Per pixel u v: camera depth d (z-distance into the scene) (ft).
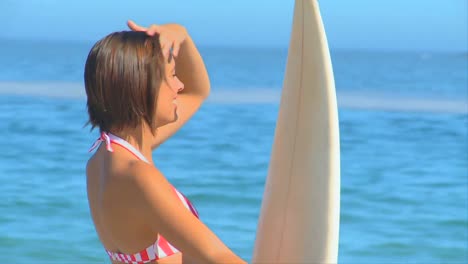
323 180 25.02
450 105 312.91
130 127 26.48
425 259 93.50
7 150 166.20
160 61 26.17
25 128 203.72
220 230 103.76
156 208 24.79
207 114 254.27
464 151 184.14
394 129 224.53
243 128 220.23
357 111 276.62
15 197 117.80
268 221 25.93
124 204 25.53
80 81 422.41
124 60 25.58
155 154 169.17
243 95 352.28
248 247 95.35
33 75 500.33
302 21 25.36
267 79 563.48
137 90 25.70
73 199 117.39
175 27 31.86
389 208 121.29
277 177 25.80
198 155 169.37
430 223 111.45
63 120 222.69
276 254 25.52
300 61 25.41
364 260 92.32
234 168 153.58
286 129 25.68
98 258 88.02
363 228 108.17
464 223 111.55
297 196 25.22
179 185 134.82
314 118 25.13
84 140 183.21
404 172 154.51
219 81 515.91
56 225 101.76
